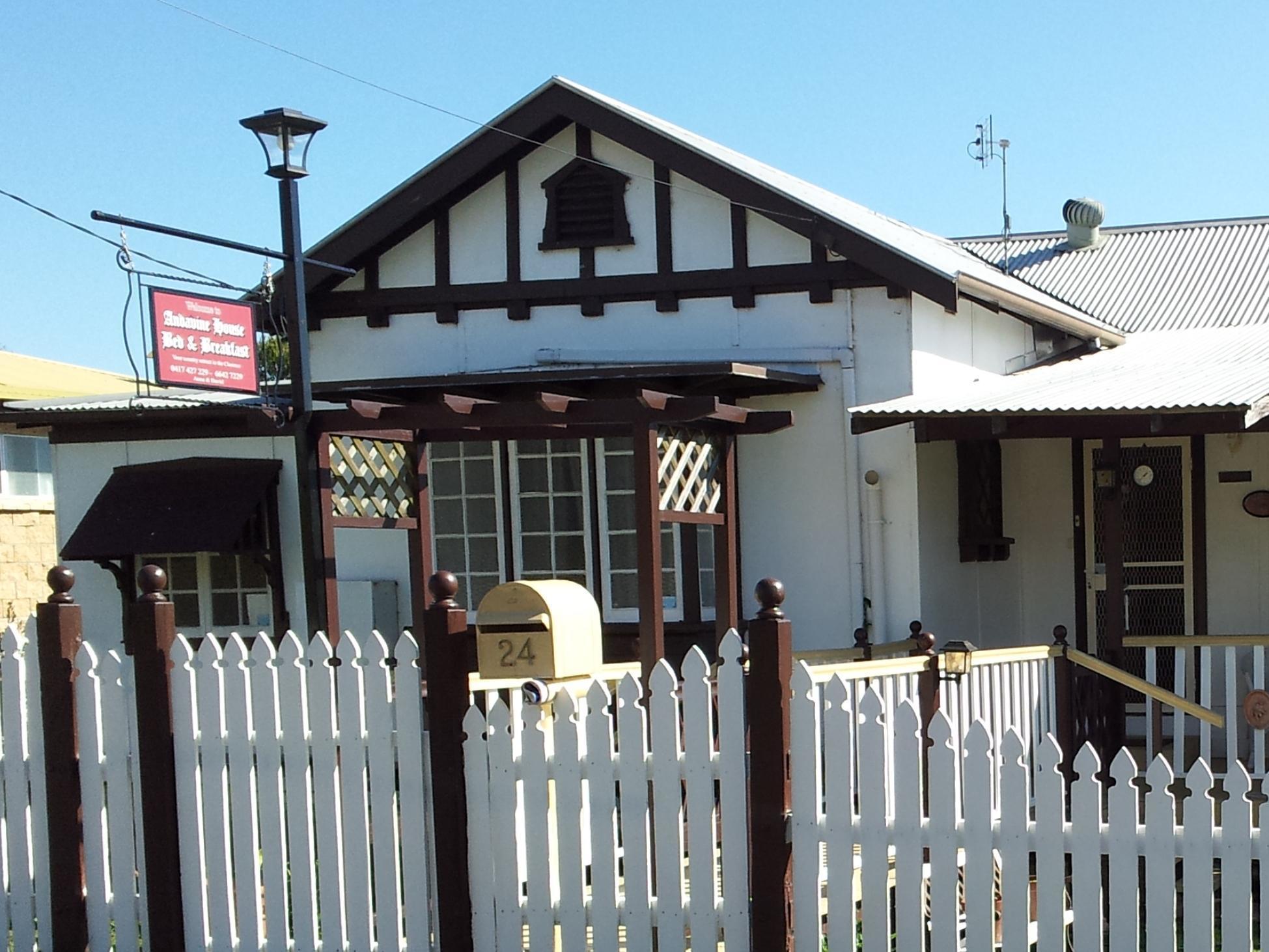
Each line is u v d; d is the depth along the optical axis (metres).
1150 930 5.17
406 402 10.50
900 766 5.51
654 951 6.18
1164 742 11.88
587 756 5.84
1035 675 9.05
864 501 11.37
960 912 7.43
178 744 6.38
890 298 11.34
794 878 5.64
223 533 12.31
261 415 9.91
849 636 11.41
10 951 6.76
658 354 12.02
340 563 12.77
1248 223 19.58
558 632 6.46
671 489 9.70
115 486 12.98
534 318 12.39
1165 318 17.16
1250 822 5.06
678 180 11.96
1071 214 20.02
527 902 5.94
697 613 11.61
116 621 13.22
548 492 12.07
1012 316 13.76
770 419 10.41
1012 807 5.34
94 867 6.57
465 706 6.02
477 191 12.53
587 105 11.91
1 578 17.03
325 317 12.93
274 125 9.67
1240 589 12.24
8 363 19.11
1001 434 9.96
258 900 6.29
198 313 9.70
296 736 6.20
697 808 5.71
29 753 6.73
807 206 11.30
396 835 6.12
